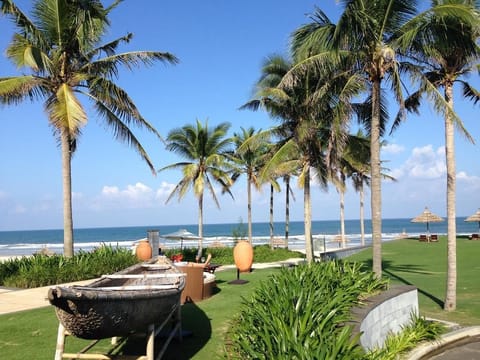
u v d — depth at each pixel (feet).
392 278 61.00
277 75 64.59
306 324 17.15
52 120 47.62
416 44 39.47
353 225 532.32
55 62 53.06
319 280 25.75
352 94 39.96
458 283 56.08
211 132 92.84
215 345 22.85
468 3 36.99
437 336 29.45
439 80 41.70
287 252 102.58
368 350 21.36
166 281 23.40
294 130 64.80
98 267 55.52
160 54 57.00
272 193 120.57
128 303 15.60
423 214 149.89
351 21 36.47
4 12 47.24
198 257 81.87
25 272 48.60
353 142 57.52
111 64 56.39
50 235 435.94
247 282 47.80
